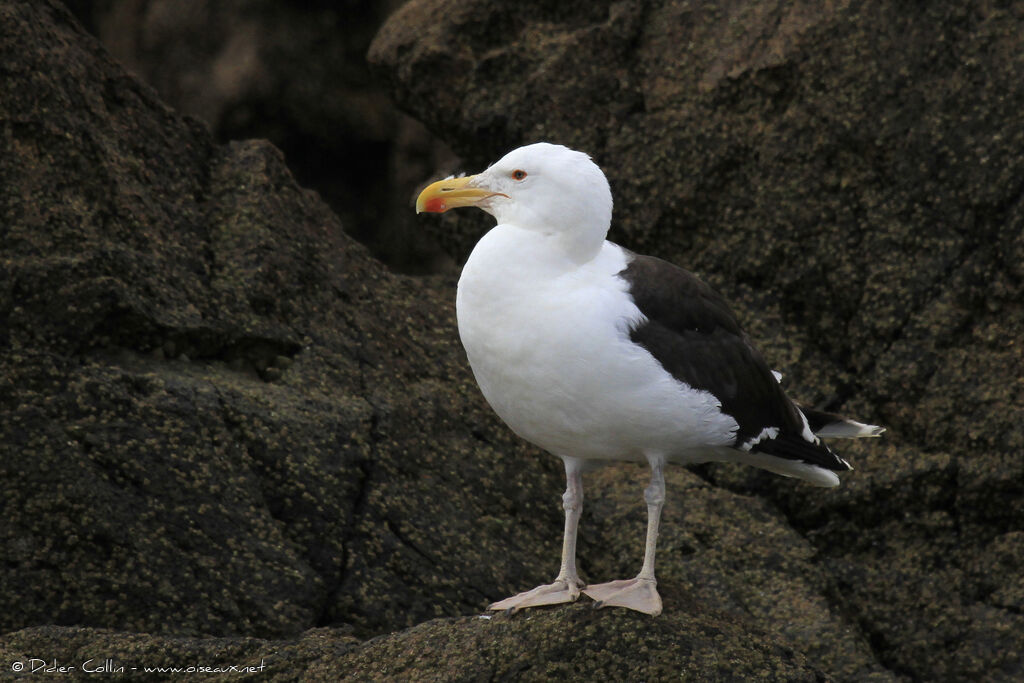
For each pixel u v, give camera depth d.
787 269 13.45
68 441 9.88
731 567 11.81
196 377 10.87
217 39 21.72
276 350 11.63
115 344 10.71
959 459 12.48
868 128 13.18
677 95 14.03
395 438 11.41
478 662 8.75
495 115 14.82
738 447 9.45
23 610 9.59
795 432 9.89
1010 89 12.79
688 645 8.80
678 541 11.89
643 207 14.07
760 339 13.39
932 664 11.72
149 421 10.20
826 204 13.34
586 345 8.62
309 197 13.16
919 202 13.07
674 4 14.32
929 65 13.10
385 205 22.22
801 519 12.78
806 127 13.41
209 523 10.05
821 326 13.38
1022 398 12.41
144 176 12.02
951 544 12.38
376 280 13.13
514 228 9.07
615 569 11.75
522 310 8.74
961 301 12.82
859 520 12.64
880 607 12.03
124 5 22.39
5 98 10.95
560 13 15.14
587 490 12.43
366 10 22.23
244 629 9.84
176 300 11.13
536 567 11.27
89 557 9.73
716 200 13.80
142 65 22.14
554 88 14.53
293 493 10.52
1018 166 12.67
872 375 13.00
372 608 10.33
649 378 8.70
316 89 21.69
